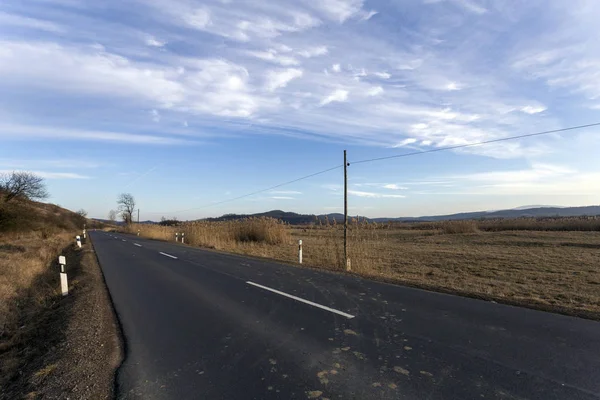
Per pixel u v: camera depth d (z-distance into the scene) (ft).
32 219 131.64
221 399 11.76
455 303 24.52
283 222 95.91
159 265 47.65
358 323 19.92
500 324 19.52
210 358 15.34
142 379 13.46
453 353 15.34
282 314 22.04
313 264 49.52
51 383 13.42
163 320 21.45
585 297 29.63
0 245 90.22
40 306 29.43
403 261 56.75
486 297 26.20
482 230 139.95
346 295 27.25
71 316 22.75
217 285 32.14
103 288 32.37
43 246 92.84
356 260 48.08
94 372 14.23
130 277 38.14
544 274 43.75
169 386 12.84
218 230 101.65
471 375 13.16
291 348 16.26
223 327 19.70
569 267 49.55
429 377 13.05
